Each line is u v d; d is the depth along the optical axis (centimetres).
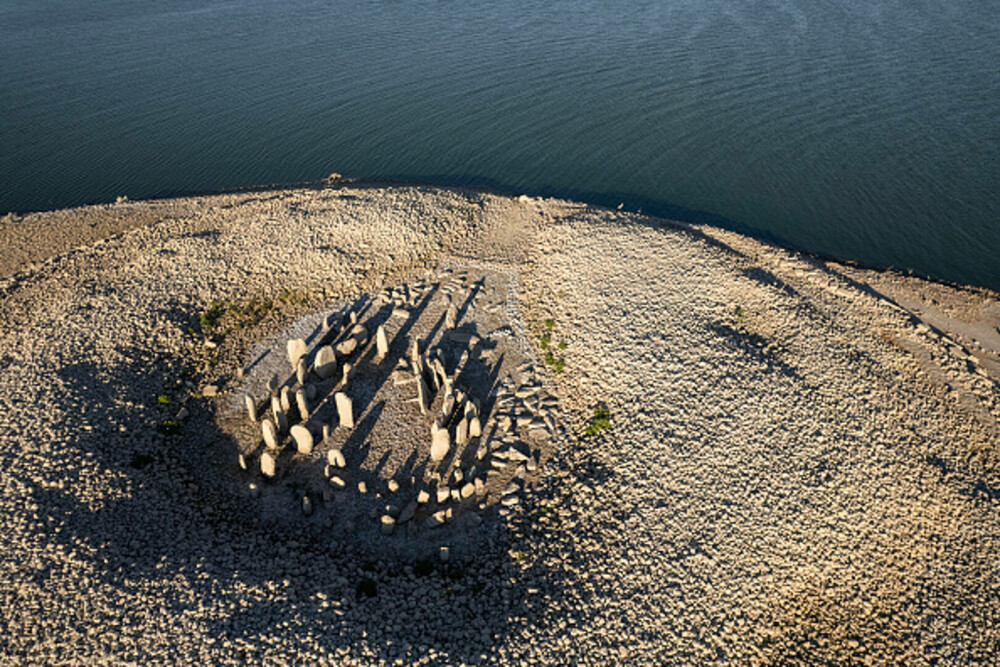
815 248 5578
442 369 3419
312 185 6600
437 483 2947
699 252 4347
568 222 4862
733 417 3134
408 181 6694
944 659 2527
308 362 3578
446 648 2262
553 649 2294
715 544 2666
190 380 3438
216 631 2183
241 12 13250
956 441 3341
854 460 3038
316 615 2298
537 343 3778
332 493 2858
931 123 7444
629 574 2544
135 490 2736
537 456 3081
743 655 2417
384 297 4122
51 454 2769
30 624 2164
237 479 2920
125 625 2173
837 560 2731
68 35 11700
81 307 3703
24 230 5219
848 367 3550
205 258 4194
